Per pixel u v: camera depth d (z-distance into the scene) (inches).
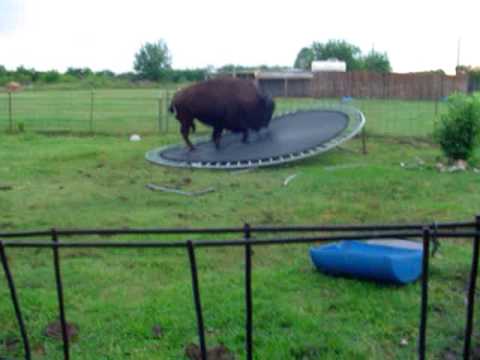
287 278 261.7
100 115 1305.4
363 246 277.4
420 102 1572.3
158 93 2052.2
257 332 206.8
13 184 532.1
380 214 399.2
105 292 252.4
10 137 899.4
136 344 201.8
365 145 785.6
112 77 3048.7
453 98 601.6
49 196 478.3
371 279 251.8
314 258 265.3
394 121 1104.2
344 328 208.5
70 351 198.4
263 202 445.1
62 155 706.2
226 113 681.0
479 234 133.9
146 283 263.3
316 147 642.8
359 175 531.8
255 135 739.4
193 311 225.5
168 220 391.9
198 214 409.1
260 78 1893.5
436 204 421.7
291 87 1881.2
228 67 2428.6
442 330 207.0
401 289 244.4
